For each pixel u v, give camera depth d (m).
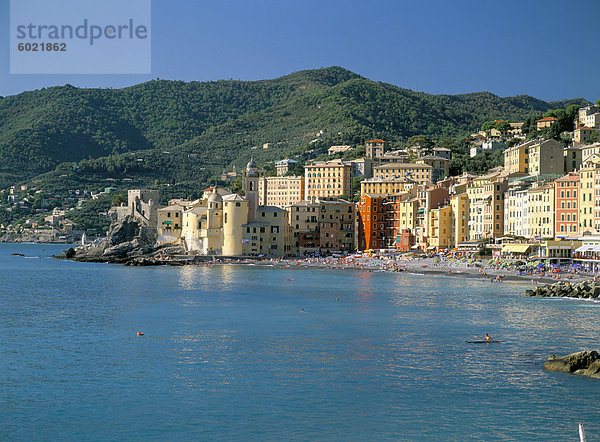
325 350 108.00
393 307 156.00
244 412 78.19
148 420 75.69
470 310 149.62
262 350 108.06
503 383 89.19
